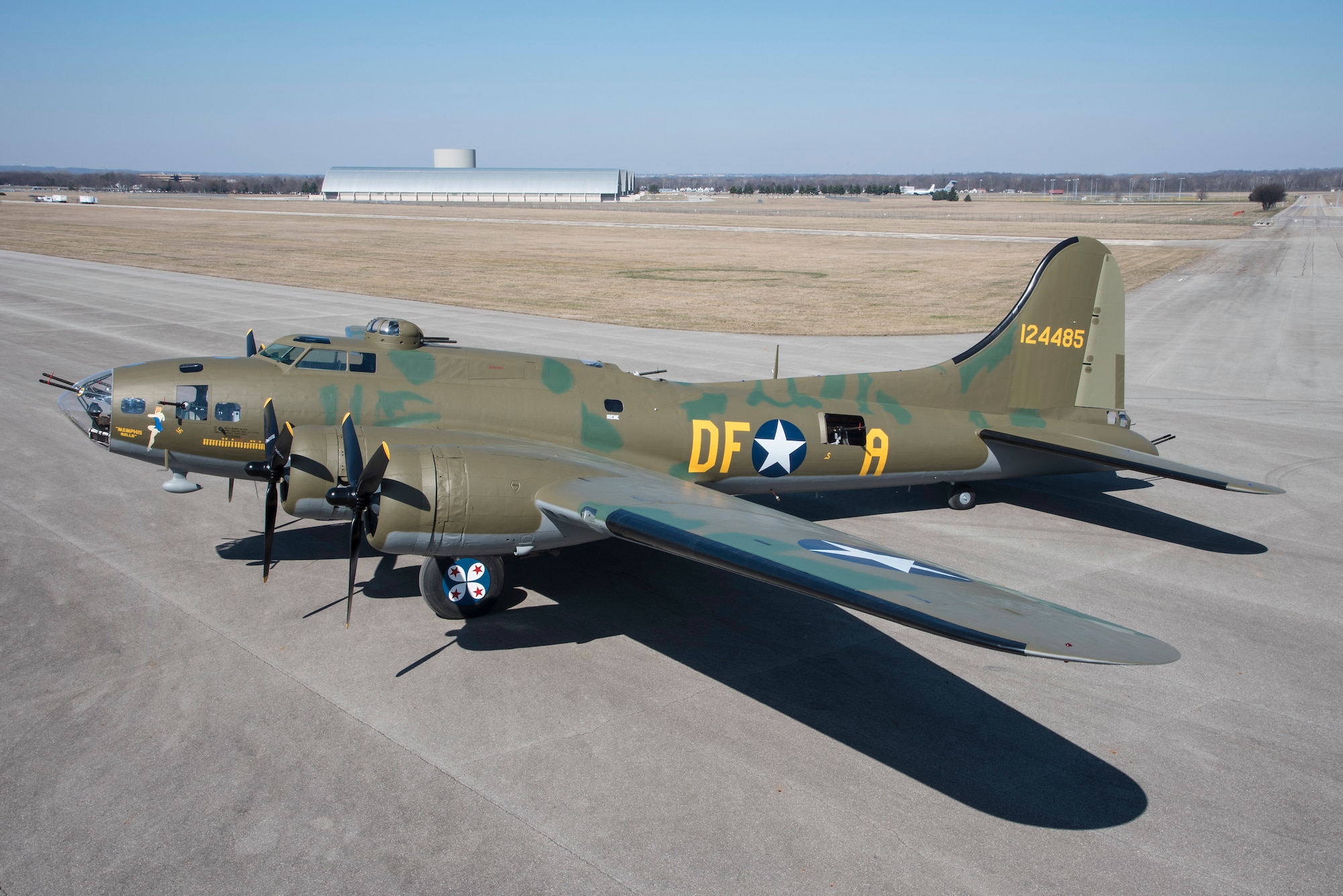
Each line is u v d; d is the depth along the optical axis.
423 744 9.16
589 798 8.41
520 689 10.33
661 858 7.66
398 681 10.38
